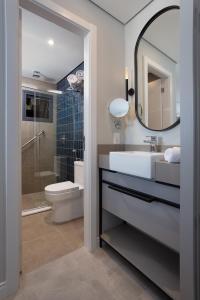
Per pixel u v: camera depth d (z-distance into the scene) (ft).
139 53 5.53
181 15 2.59
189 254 2.62
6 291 3.59
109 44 5.57
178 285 3.43
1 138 3.55
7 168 3.59
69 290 3.75
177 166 3.02
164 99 4.91
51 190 6.81
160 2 4.92
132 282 3.96
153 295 3.63
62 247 5.30
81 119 8.79
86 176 5.18
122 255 4.39
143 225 3.85
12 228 3.66
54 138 11.30
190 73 2.51
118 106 5.63
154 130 5.15
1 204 3.57
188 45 2.53
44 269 4.35
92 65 5.01
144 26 5.31
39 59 8.43
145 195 3.77
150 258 4.23
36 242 5.57
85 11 4.98
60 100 10.87
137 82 5.61
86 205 5.20
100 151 5.33
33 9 4.15
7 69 3.53
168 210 3.31
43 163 10.83
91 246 5.10
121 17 5.70
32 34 6.53
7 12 3.49
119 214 4.55
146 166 3.45
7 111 3.56
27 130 10.32
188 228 2.62
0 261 3.57
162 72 4.95
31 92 10.40
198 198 2.58
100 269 4.36
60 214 6.97
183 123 2.63
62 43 7.14
